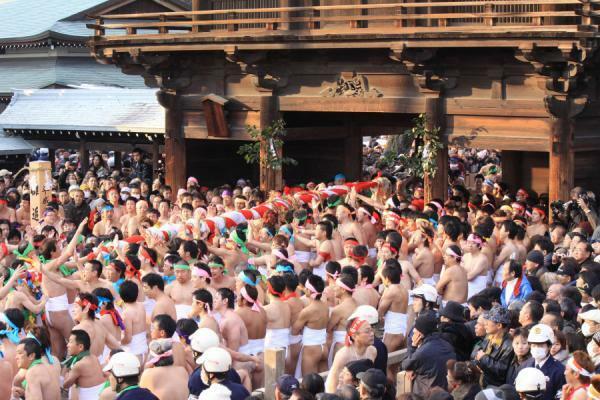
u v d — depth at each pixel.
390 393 10.05
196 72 26.38
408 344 12.63
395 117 28.28
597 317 11.24
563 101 21.11
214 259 14.91
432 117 22.77
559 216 20.41
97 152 40.94
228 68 25.81
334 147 28.91
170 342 11.30
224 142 29.38
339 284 13.91
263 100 25.12
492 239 17.23
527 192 24.25
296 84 24.83
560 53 20.39
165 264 15.63
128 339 13.70
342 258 18.14
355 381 10.09
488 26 21.33
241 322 13.16
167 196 24.67
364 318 11.21
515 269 14.45
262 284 15.98
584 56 20.00
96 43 26.27
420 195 23.45
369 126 28.64
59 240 18.77
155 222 20.84
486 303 12.81
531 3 20.52
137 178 28.62
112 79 47.69
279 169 25.27
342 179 24.00
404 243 16.70
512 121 21.98
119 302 14.64
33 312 14.93
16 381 12.01
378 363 11.86
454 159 36.75
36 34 45.94
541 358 10.66
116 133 32.75
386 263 14.66
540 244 17.03
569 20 21.64
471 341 12.04
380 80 23.55
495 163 39.53
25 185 27.78
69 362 13.67
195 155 28.38
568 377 9.65
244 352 13.22
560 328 11.63
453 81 22.59
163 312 13.79
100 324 13.23
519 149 21.92
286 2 24.97
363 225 19.34
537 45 20.33
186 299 14.62
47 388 11.77
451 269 15.57
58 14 47.75
